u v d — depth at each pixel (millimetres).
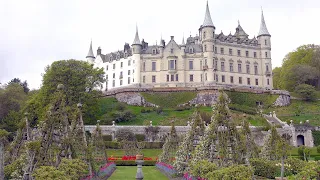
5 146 26875
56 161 19578
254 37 108688
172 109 81562
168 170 27844
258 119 70688
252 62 101875
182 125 67688
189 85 96000
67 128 21250
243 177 15727
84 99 66688
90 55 116875
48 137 18312
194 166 19938
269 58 102438
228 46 100062
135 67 99688
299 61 115812
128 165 39750
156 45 103750
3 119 61500
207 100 85188
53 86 64500
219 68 97062
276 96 89875
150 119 73812
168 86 96500
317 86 111125
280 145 22406
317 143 62938
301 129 63438
